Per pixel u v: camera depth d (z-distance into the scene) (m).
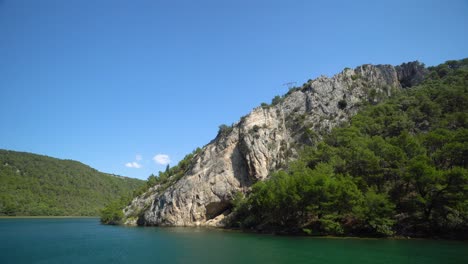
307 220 95.75
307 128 151.38
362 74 179.75
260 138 141.12
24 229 132.25
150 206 169.75
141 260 53.47
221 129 170.25
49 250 67.44
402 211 81.69
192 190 146.75
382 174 87.88
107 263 51.56
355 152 98.69
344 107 160.75
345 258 50.12
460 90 126.88
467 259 47.72
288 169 126.81
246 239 80.81
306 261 48.75
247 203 120.00
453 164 85.06
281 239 79.12
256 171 135.00
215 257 54.28
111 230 126.31
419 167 75.06
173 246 69.88
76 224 176.50
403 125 122.88
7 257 58.84
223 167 144.00
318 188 85.44
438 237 72.50
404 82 187.75
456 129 107.06
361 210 77.56
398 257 49.84
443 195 73.38
